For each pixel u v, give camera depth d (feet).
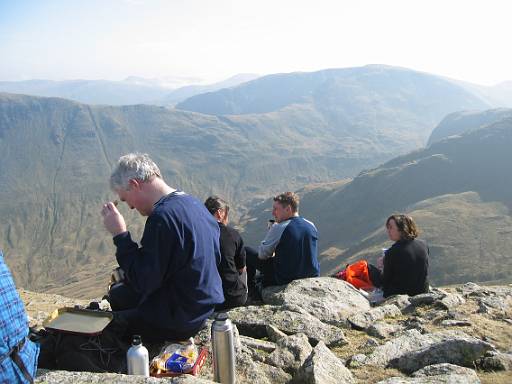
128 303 20.22
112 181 18.54
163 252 17.39
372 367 19.06
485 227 561.02
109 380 14.80
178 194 18.86
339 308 27.25
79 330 17.02
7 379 11.70
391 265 30.81
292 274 31.89
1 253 12.30
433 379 16.02
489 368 18.04
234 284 26.35
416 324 24.18
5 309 11.76
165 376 16.87
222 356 17.02
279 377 18.43
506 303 28.17
